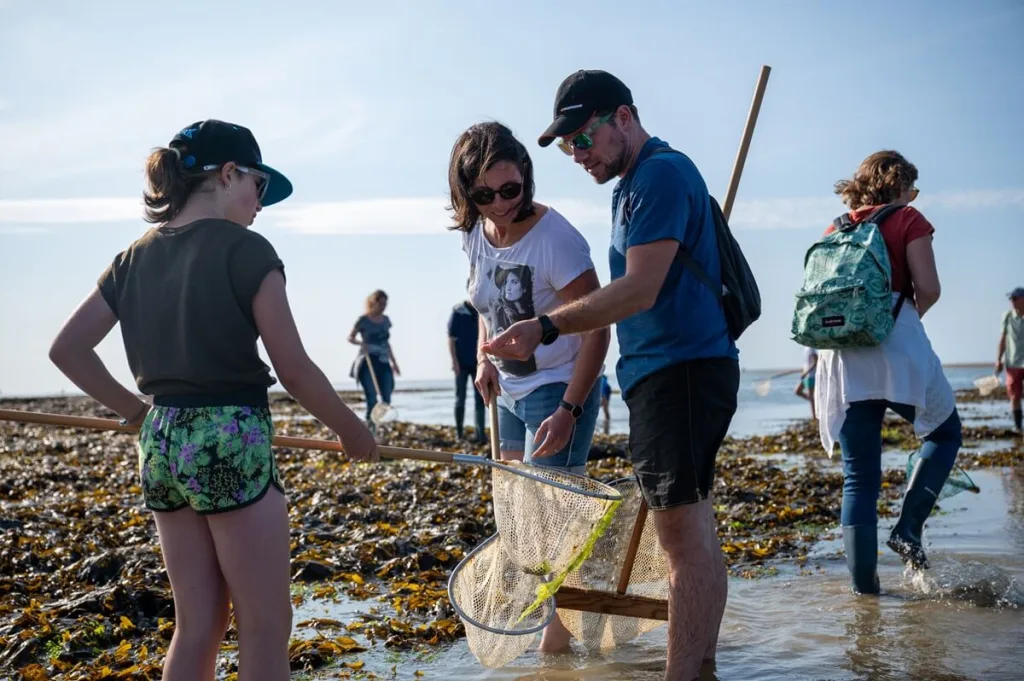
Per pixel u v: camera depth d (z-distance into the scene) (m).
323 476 11.73
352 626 4.85
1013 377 15.48
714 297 3.69
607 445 14.62
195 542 3.06
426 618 5.02
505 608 4.07
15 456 15.77
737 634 4.58
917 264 5.04
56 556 6.42
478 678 4.08
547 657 4.38
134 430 3.46
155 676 4.14
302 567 6.04
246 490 2.98
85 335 3.18
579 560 3.72
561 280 4.14
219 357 2.97
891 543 5.26
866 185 5.30
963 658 4.09
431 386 111.75
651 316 3.68
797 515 8.10
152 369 3.02
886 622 4.66
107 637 4.73
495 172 3.96
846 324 4.93
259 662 2.96
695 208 3.65
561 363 4.30
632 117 3.82
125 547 6.62
